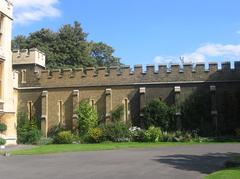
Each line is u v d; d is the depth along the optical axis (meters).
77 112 40.06
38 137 36.06
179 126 37.69
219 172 14.80
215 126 37.03
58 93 41.75
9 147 29.08
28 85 42.59
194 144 30.64
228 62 38.28
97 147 28.00
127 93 40.03
